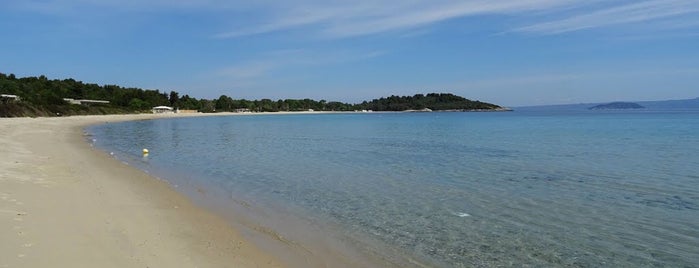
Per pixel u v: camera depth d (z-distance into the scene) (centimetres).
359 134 5644
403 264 964
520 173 2245
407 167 2462
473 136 5109
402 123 9606
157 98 16925
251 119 13025
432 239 1138
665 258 1011
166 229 1109
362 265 952
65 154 2622
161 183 1820
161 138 4719
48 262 794
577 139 4519
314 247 1059
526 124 8350
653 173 2245
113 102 14075
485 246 1087
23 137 3766
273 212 1394
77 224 1060
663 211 1444
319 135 5459
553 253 1041
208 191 1709
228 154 3138
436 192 1741
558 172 2280
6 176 1630
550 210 1452
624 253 1045
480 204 1535
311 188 1811
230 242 1051
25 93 10531
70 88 13488
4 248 842
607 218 1354
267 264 921
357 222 1291
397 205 1510
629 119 10338
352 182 1961
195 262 887
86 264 804
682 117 11325
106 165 2270
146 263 847
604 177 2123
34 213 1118
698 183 1961
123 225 1097
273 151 3381
